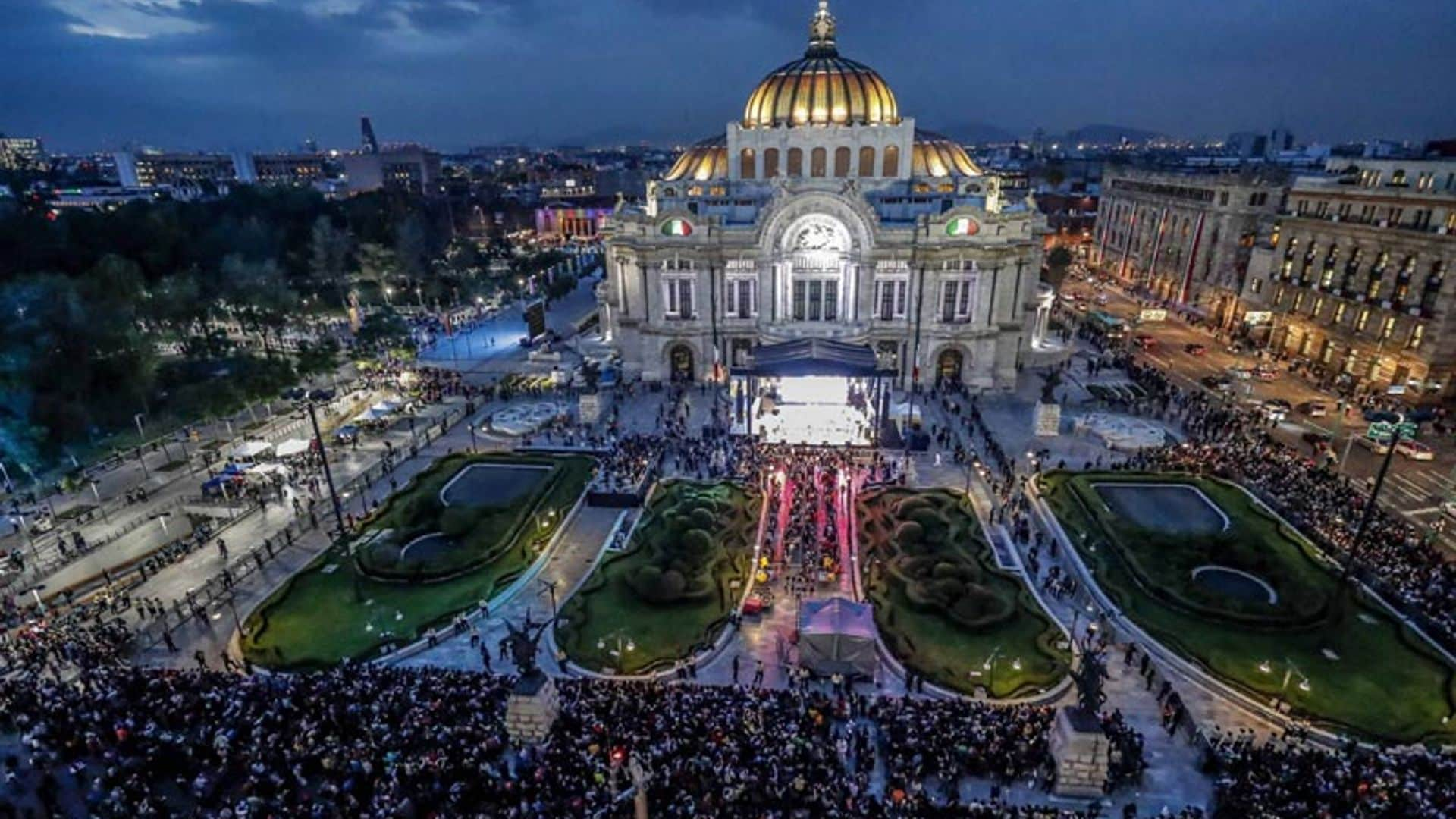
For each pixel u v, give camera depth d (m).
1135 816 31.70
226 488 63.69
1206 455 66.06
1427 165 84.06
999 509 58.72
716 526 54.78
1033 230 89.75
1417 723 36.66
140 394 76.06
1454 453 69.12
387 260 137.38
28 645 42.56
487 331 122.12
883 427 73.06
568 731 34.91
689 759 31.62
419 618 46.16
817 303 88.19
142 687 37.75
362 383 93.50
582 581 50.81
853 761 34.16
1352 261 89.56
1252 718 37.94
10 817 31.31
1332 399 83.25
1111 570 49.94
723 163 101.00
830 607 42.06
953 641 43.16
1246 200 112.00
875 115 93.00
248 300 104.56
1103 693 35.94
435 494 60.81
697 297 88.75
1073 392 86.25
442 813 29.75
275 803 30.20
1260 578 48.84
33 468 64.06
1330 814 29.27
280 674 40.81
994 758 33.34
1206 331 113.94
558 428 77.38
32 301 74.69
